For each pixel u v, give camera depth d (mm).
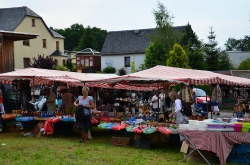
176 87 27016
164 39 43938
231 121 10445
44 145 11078
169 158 9367
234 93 25438
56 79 15906
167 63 36062
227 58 49844
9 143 11383
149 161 8953
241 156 8820
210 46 47594
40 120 13492
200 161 8922
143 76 12805
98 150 10422
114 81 13367
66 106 14086
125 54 51375
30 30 48781
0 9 49500
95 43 85438
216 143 8555
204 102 22578
